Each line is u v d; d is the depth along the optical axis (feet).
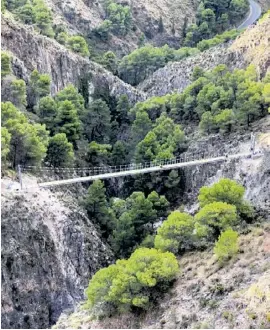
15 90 460.55
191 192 429.79
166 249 286.46
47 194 380.58
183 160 442.91
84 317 272.51
